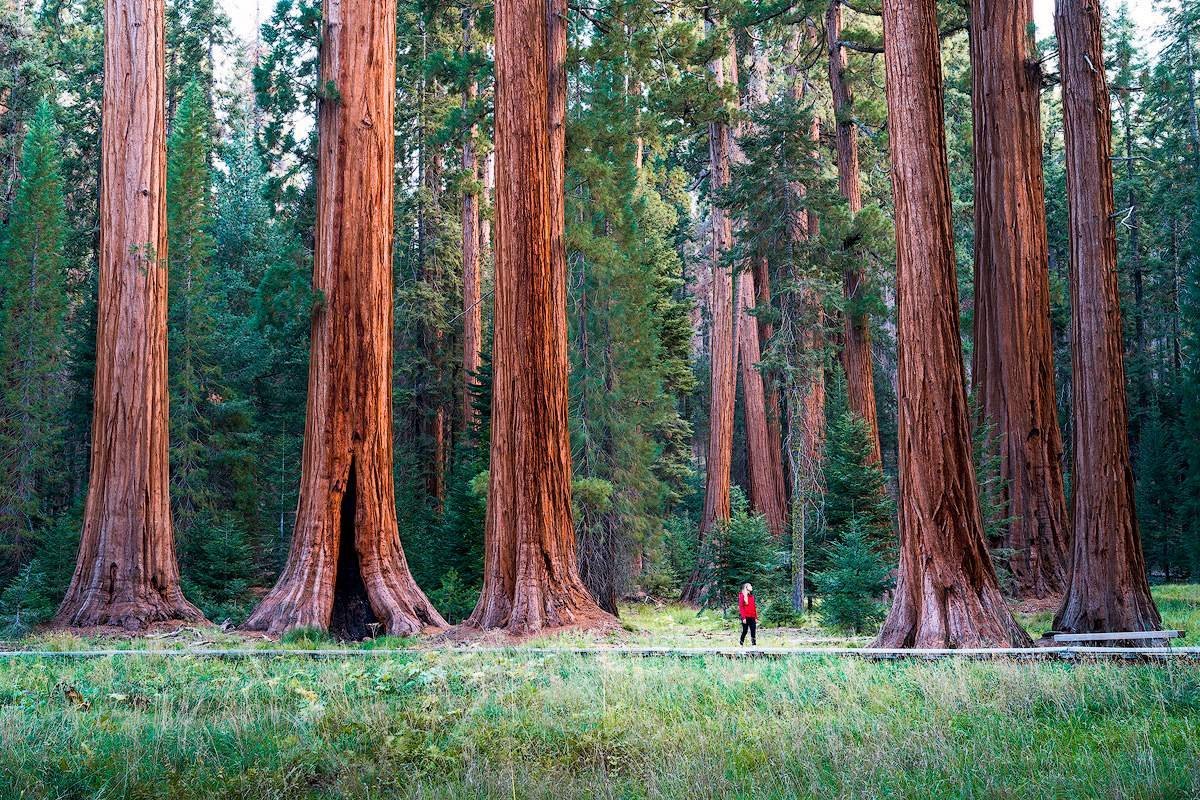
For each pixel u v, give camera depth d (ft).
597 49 79.87
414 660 41.16
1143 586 45.85
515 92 59.06
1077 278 48.62
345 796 18.86
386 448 63.21
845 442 74.74
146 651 44.37
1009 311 68.69
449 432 137.49
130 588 60.59
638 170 116.78
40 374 110.52
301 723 24.72
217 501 117.70
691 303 133.08
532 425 56.80
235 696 29.55
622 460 79.10
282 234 160.04
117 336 62.80
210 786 19.56
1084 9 50.11
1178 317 151.12
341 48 63.36
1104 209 48.42
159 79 66.44
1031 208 69.62
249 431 123.44
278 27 90.07
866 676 31.12
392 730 24.08
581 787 18.90
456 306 138.00
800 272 83.82
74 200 146.30
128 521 61.31
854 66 103.65
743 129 117.91
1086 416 47.37
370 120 63.31
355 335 62.13
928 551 42.32
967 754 20.24
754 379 114.93
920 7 45.55
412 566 93.91
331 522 60.39
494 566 56.39
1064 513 66.90
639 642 51.80
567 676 33.73
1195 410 116.26
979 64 71.82
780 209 87.66
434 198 132.87
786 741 21.91
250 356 132.98
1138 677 27.68
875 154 114.52
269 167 114.21
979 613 41.29
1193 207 139.23
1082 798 17.16
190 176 116.37
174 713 27.02
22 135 139.74
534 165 58.85
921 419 43.27
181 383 109.81
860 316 90.68
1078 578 46.96
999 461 66.90
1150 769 18.29
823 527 76.64
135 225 63.87
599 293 79.25
